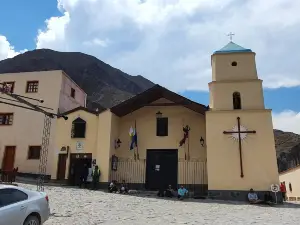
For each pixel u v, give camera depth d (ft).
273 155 71.31
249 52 82.12
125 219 39.60
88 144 84.07
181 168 81.66
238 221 39.65
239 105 78.79
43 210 30.55
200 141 82.94
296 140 228.02
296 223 38.63
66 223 35.78
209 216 43.75
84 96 122.72
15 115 100.89
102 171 79.05
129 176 83.20
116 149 85.56
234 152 72.79
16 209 27.43
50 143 94.48
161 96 86.22
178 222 38.06
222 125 75.10
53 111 98.17
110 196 63.41
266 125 73.72
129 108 87.10
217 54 83.25
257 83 78.54
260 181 70.03
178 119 86.07
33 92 101.96
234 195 69.92
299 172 109.19
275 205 63.87
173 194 72.43
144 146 85.56
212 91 80.02
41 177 81.66
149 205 53.93
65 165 84.38
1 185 28.84
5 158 97.96
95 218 39.65
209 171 72.33
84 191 68.80
